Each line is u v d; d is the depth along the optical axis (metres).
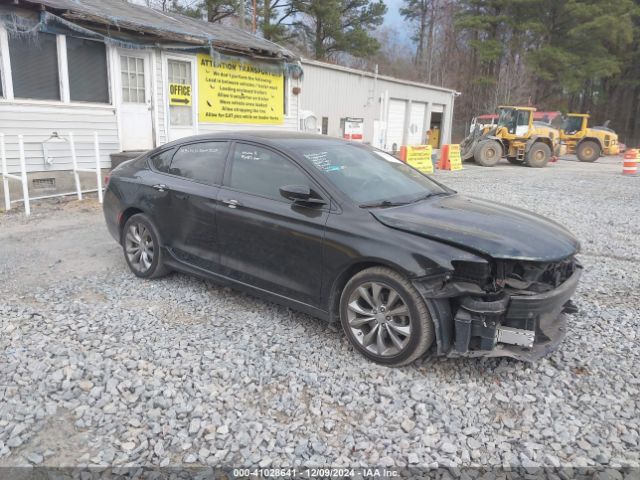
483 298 3.38
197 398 3.26
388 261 3.50
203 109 12.41
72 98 9.98
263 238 4.23
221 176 4.68
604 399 3.34
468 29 42.81
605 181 15.92
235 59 12.59
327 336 4.14
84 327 4.21
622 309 4.86
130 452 2.80
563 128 27.89
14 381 3.39
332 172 4.20
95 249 6.55
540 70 38.78
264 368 3.63
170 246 5.09
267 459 2.76
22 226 7.70
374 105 24.28
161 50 11.31
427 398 3.30
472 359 3.79
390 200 4.11
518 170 19.86
